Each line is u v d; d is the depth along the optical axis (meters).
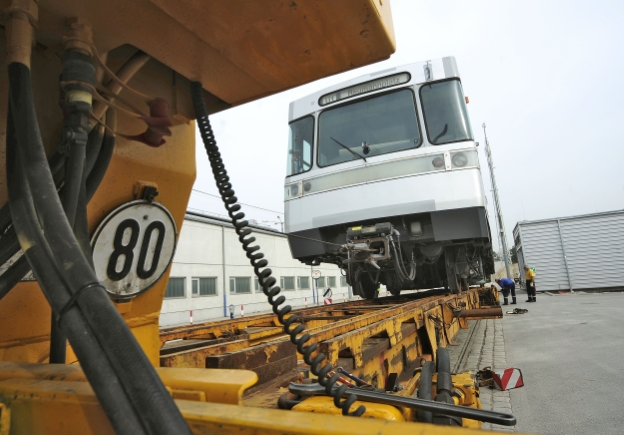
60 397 0.81
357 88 7.35
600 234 24.70
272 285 1.38
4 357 1.36
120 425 0.64
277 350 1.94
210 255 22.30
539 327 9.27
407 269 7.49
